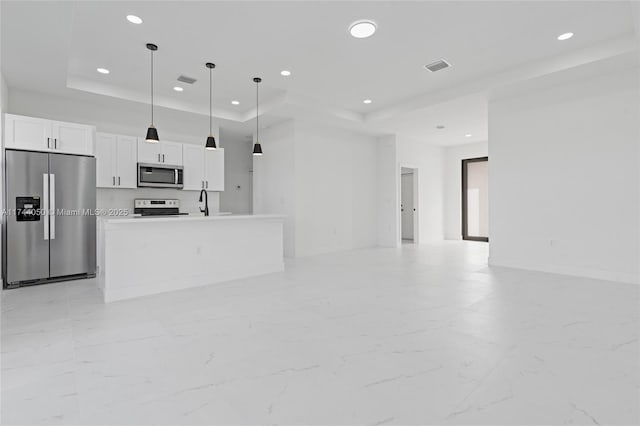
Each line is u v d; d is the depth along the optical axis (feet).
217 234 13.84
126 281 11.41
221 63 13.52
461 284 13.07
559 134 14.70
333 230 22.89
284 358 6.78
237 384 5.80
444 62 13.58
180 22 10.48
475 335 7.87
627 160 12.98
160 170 17.85
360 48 12.34
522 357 6.71
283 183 21.33
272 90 16.71
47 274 13.37
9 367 6.42
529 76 13.70
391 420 4.80
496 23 10.72
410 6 9.76
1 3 8.46
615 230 13.33
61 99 15.80
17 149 12.80
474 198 28.40
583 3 9.65
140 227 11.77
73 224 13.99
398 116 19.39
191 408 5.11
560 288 12.28
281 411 5.03
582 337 7.68
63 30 9.84
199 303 10.71
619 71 13.05
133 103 16.60
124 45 11.94
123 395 5.47
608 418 4.76
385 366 6.41
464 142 27.66
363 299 11.03
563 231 14.71
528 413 4.91
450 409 5.03
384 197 25.72
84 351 7.13
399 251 22.81
